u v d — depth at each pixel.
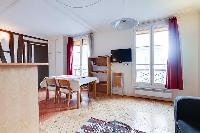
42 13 4.43
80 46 7.01
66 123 3.03
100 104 4.42
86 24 5.45
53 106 4.20
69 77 4.70
